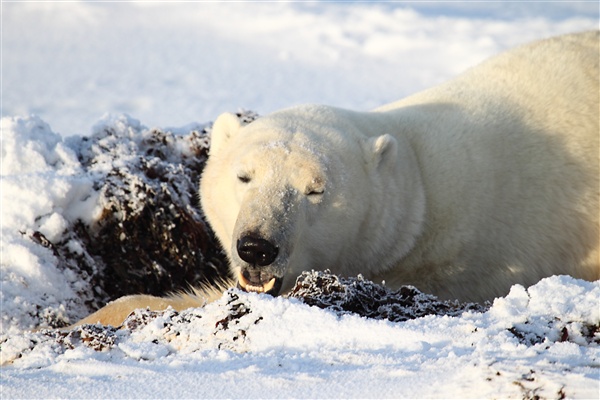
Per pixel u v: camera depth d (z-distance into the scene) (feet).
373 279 38.47
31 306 39.88
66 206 44.01
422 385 19.84
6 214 41.81
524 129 39.83
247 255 31.24
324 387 20.43
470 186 37.93
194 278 46.09
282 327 24.48
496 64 43.62
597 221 39.65
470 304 28.58
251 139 36.11
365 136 38.01
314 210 34.01
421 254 37.91
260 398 20.24
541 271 39.37
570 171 39.47
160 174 48.01
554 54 43.16
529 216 38.68
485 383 19.33
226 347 24.57
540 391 18.75
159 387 21.40
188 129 56.18
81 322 35.81
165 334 25.95
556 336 23.44
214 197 37.60
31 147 46.16
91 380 22.34
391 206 36.65
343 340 23.53
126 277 44.78
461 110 40.34
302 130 36.01
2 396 21.54
